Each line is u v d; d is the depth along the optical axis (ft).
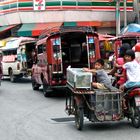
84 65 61.62
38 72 67.31
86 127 37.83
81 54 62.18
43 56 62.08
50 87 58.95
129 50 37.70
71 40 61.93
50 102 56.29
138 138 32.73
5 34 138.21
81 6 132.36
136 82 35.65
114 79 41.01
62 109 49.47
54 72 58.49
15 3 133.90
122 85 36.94
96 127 37.63
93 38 60.23
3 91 72.84
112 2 132.77
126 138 32.78
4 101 58.39
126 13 136.77
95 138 33.24
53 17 131.95
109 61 80.33
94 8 133.28
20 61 92.53
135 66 36.32
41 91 71.56
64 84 58.75
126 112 36.50
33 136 34.60
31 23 133.18
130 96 35.83
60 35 58.85
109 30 136.26
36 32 128.06
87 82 36.50
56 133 35.65
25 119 43.01
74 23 132.36
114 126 37.65
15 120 42.55
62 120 41.98
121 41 80.28
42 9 131.54
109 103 35.73
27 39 94.89
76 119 37.32
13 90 74.33
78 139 33.09
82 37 61.26
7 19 137.90
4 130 37.47
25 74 92.73
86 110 36.81
